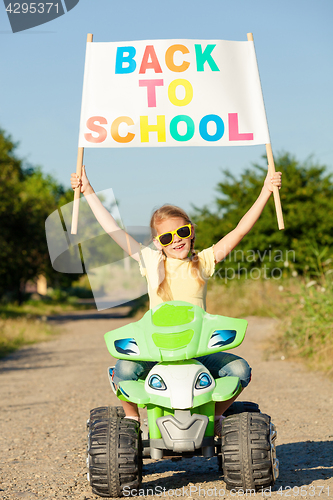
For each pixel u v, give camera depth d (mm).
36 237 37250
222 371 4047
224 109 4961
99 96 4965
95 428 3939
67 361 14180
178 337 3859
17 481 4523
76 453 5449
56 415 7445
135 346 3930
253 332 15883
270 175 4539
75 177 4652
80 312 52031
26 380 11133
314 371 9898
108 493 3861
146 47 4980
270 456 3754
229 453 3736
